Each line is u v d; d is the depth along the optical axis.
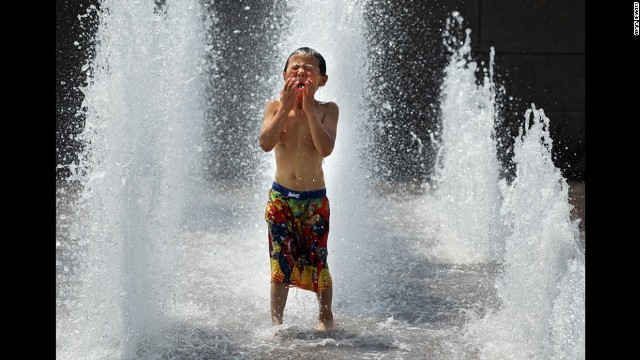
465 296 13.61
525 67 35.47
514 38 35.44
